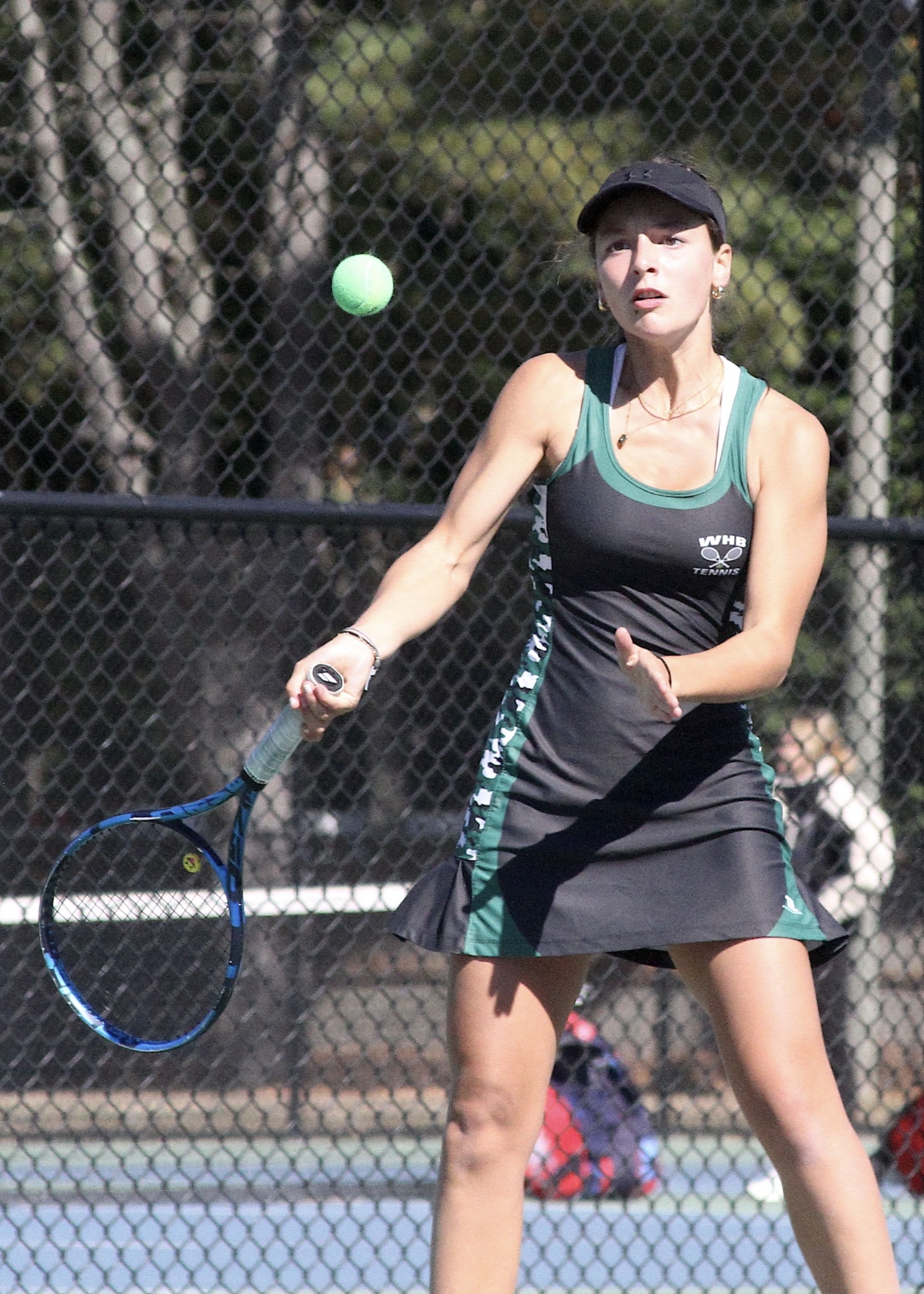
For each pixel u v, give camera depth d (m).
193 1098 16.34
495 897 9.56
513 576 16.61
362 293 11.41
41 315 20.02
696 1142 20.61
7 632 16.22
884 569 16.08
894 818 16.53
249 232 20.38
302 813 17.36
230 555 15.74
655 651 9.50
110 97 19.80
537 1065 9.63
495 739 9.80
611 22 20.09
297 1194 18.75
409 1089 18.36
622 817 9.47
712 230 9.52
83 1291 15.84
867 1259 9.14
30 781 16.50
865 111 17.20
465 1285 9.60
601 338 20.02
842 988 16.80
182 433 19.25
